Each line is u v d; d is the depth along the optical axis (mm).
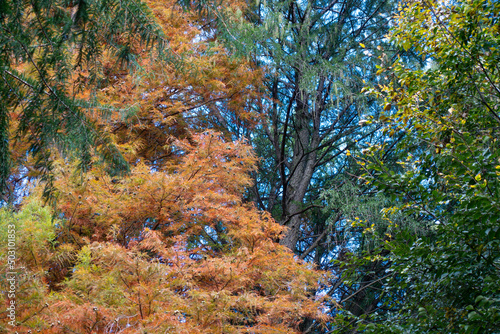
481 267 3465
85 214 5641
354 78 8094
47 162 3043
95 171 5418
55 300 4016
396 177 3711
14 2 2605
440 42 4133
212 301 4289
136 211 5809
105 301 4043
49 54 2812
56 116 2953
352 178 8984
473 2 3773
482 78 3920
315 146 10000
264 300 4926
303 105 9414
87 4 2818
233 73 7508
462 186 3486
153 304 4027
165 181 5570
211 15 3508
